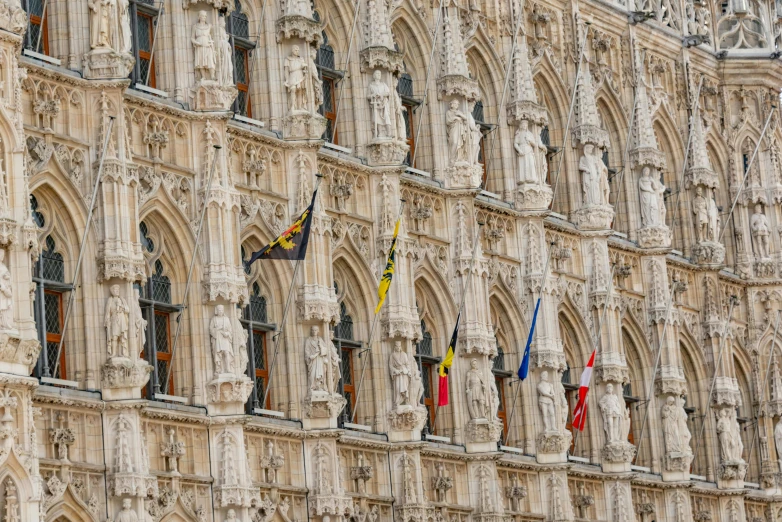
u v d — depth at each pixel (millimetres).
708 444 103375
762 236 109062
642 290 99812
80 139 70750
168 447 71812
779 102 111625
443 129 88000
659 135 104750
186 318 74438
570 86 97062
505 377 90438
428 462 83938
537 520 89250
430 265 86000
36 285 69000
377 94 83938
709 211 105000
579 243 95562
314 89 80688
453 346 83000
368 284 82750
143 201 72812
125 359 69875
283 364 78438
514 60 92312
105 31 71438
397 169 83500
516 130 92062
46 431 67750
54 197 70188
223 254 74812
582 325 94688
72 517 67875
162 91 75062
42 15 71625
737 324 107500
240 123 78062
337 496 77625
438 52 88375
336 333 81688
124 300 70562
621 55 101438
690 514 99062
